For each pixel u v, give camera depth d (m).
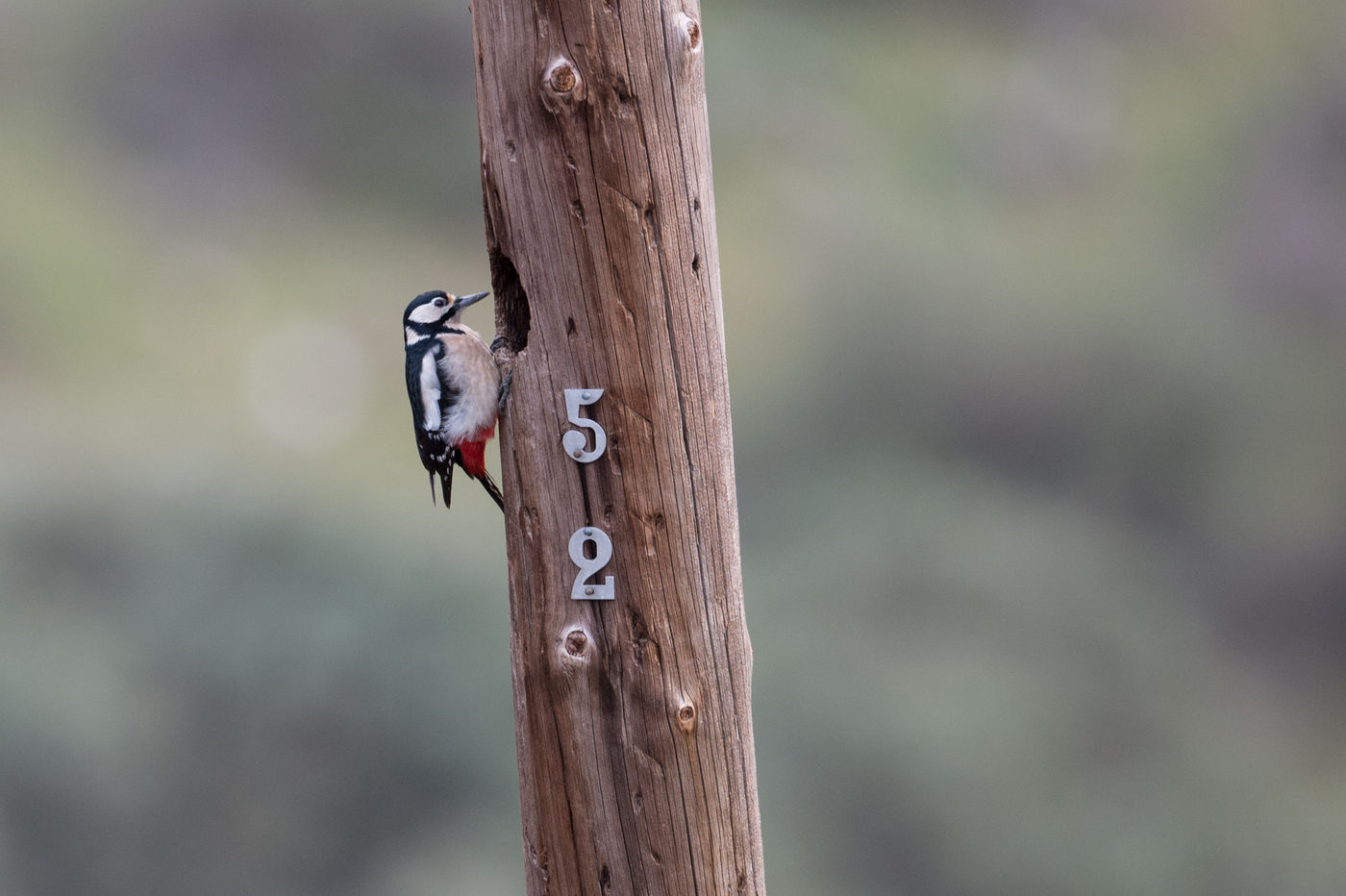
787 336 23.03
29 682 16.36
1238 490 22.39
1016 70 28.03
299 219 28.06
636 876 4.47
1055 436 22.11
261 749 16.69
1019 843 17.08
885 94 27.73
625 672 4.41
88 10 28.98
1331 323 24.22
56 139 27.98
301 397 23.62
